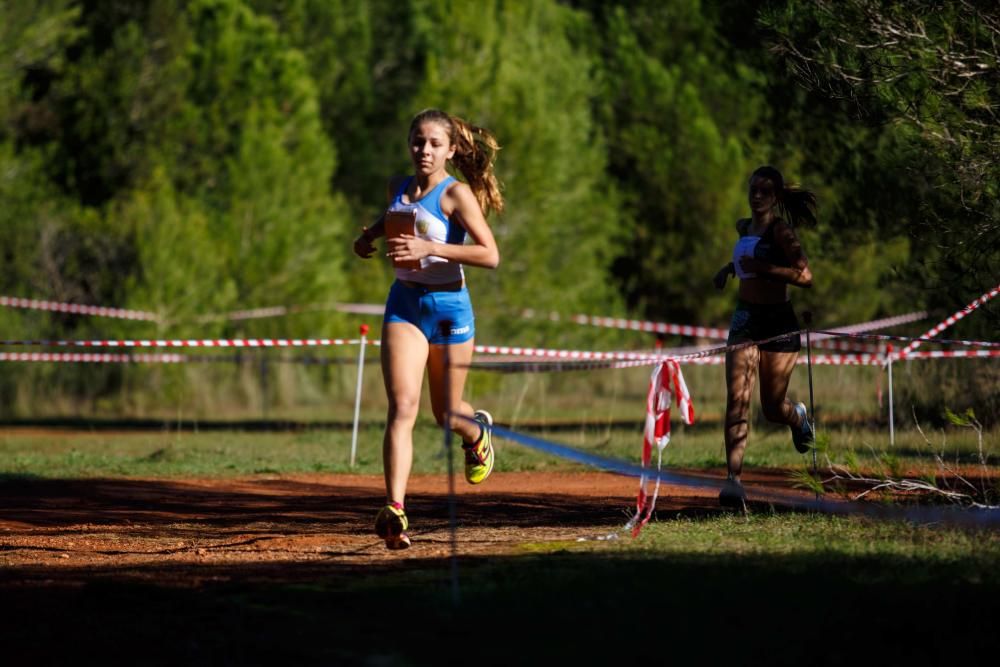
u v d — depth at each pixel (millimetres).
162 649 14234
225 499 29453
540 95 83312
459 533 22844
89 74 81625
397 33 104875
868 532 21188
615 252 90500
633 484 32250
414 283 20312
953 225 31562
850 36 31406
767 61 43000
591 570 17609
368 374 76688
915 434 40438
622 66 95688
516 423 53312
